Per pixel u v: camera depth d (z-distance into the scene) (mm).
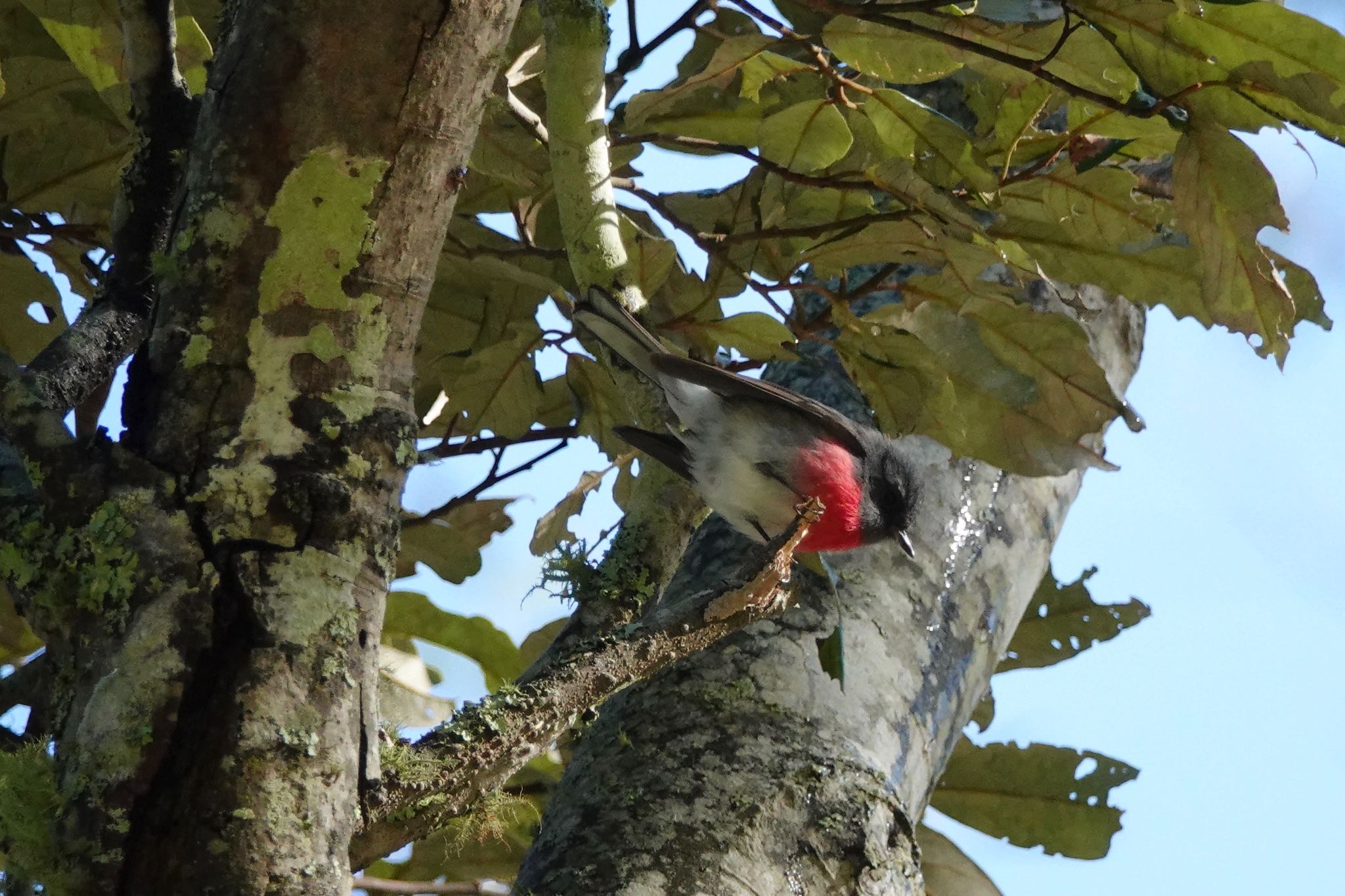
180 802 3613
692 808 5180
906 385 7094
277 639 3834
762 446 6898
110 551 3863
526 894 4977
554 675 4500
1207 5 5617
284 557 3951
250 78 4207
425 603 8586
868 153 7320
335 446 4105
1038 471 7207
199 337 4113
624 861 4980
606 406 8344
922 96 8555
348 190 4188
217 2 7168
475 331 8250
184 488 3988
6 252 7484
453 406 8492
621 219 6566
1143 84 6066
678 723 5539
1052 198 7062
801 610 6102
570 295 7828
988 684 6871
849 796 5371
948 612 6613
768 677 5746
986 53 6426
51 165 7258
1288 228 6078
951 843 7910
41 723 4703
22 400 4039
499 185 7977
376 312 4238
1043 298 7969
